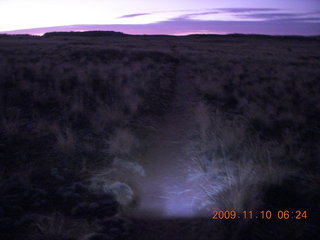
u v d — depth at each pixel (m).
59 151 6.04
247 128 7.70
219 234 3.50
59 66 16.39
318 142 6.74
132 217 3.95
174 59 25.34
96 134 7.16
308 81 14.70
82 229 3.59
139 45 41.47
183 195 4.54
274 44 61.94
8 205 4.08
